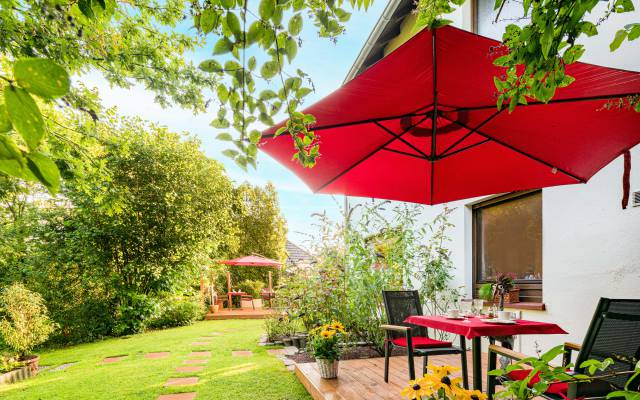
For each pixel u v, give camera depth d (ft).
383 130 8.77
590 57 11.85
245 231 58.39
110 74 12.21
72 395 13.28
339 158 9.32
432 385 4.22
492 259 16.61
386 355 12.45
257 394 12.56
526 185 10.15
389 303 13.35
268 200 60.08
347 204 35.24
